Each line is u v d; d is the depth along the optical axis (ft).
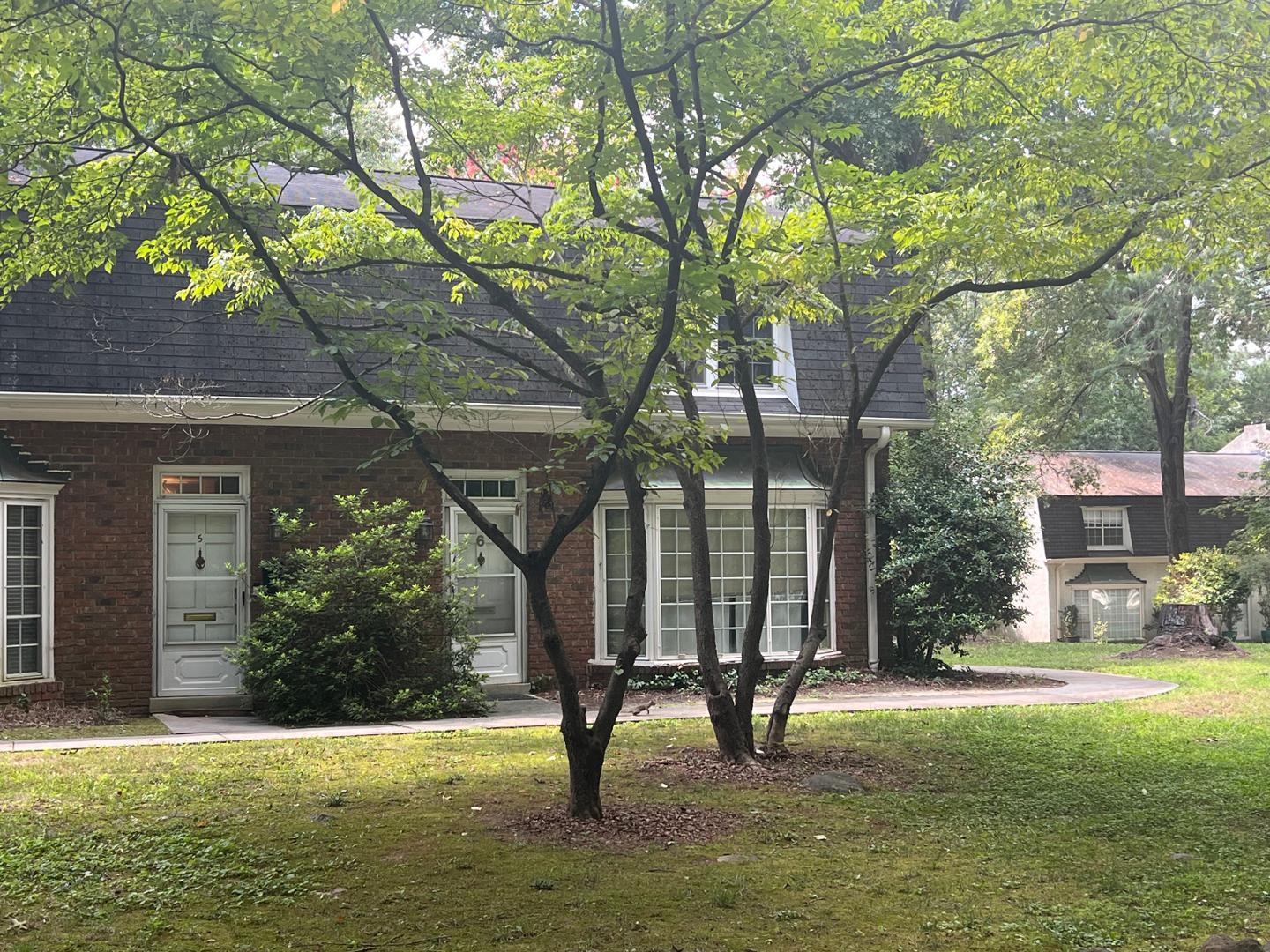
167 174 29.60
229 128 29.43
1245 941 19.54
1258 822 30.27
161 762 36.58
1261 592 119.24
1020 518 64.18
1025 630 128.06
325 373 51.67
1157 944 20.62
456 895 22.91
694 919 21.63
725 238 35.94
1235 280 80.38
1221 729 45.19
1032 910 22.52
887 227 35.94
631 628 30.14
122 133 29.25
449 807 30.53
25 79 28.66
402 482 54.49
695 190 28.25
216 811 29.81
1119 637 126.82
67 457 49.32
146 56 26.07
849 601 62.03
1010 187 36.50
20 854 25.30
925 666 62.80
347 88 29.50
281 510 52.16
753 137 29.48
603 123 32.78
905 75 35.88
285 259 31.40
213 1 24.97
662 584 58.49
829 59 32.53
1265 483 102.73
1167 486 99.86
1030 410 101.40
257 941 20.18
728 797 32.45
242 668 48.52
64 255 31.86
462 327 30.27
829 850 26.96
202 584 51.67
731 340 30.76
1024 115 35.55
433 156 36.14
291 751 39.01
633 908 22.22
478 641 52.60
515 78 36.04
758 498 37.91
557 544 29.12
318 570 48.73
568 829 28.35
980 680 62.44
